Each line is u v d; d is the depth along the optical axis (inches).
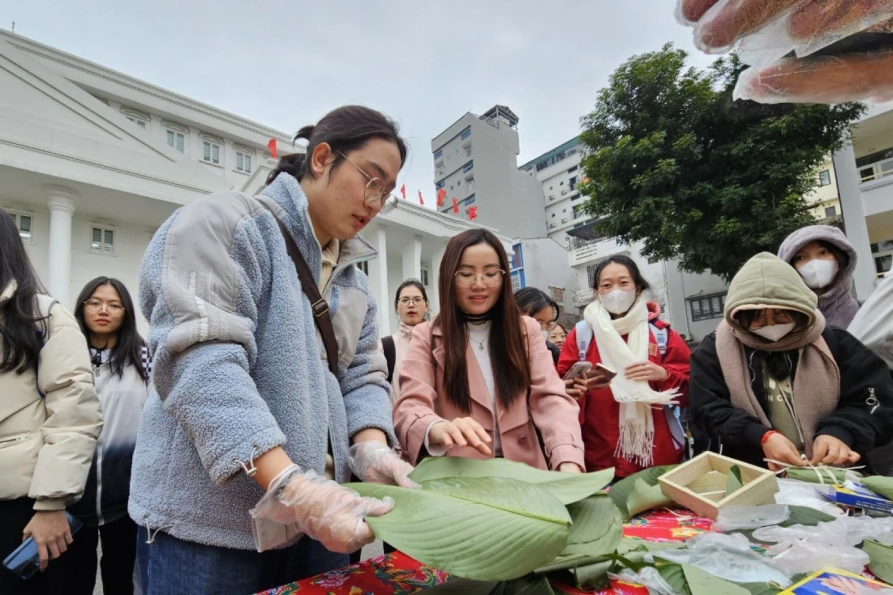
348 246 44.7
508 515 23.8
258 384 34.3
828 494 40.5
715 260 302.0
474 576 21.5
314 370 37.2
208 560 33.4
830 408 58.6
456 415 58.4
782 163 275.7
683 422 81.7
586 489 30.7
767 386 62.4
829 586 24.0
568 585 27.4
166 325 30.2
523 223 1277.1
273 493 26.5
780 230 273.0
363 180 38.7
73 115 394.6
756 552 30.7
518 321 60.2
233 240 33.5
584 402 81.3
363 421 43.4
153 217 428.8
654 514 40.6
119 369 77.0
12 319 51.7
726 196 283.9
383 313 510.6
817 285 78.9
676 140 305.9
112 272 413.4
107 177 378.6
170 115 584.1
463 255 59.0
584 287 861.2
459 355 58.7
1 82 363.9
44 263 379.6
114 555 70.6
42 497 50.9
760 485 38.3
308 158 40.2
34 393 53.7
